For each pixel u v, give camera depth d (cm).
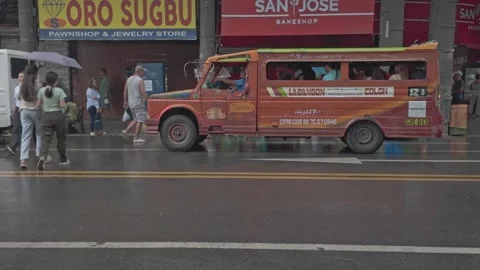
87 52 1669
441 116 961
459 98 1591
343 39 1549
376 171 792
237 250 433
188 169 810
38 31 1538
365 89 968
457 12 1524
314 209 563
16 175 761
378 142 980
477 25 1582
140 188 668
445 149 1062
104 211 555
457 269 392
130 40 1587
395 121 970
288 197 618
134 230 488
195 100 1009
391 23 1391
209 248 438
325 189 662
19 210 561
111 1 1479
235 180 720
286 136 1001
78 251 431
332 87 974
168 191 650
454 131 1302
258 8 1408
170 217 531
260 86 988
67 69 1633
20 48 1544
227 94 1002
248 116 999
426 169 811
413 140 1215
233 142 1168
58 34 1497
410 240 459
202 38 1448
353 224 508
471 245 446
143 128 1411
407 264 402
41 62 1319
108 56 1672
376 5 1495
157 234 475
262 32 1410
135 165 851
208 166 839
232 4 1412
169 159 918
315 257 417
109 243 451
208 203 589
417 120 966
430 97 957
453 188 670
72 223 511
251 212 550
